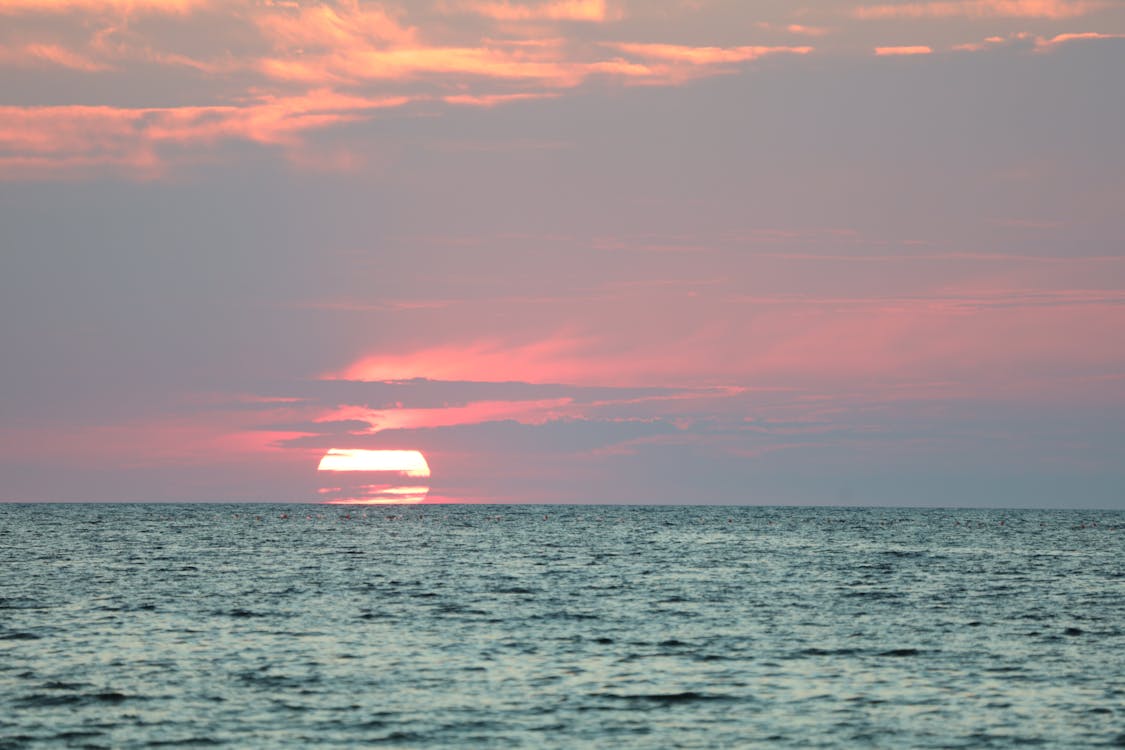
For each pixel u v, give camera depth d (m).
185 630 162.00
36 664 134.50
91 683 124.44
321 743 102.81
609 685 126.12
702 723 110.38
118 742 102.81
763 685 126.62
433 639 155.75
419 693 121.38
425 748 101.56
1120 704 118.25
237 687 123.31
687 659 141.88
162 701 116.75
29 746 101.56
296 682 126.12
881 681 129.12
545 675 131.12
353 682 126.31
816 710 115.50
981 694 122.81
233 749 100.88
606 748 102.06
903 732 107.44
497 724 109.25
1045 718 112.50
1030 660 142.25
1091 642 156.62
